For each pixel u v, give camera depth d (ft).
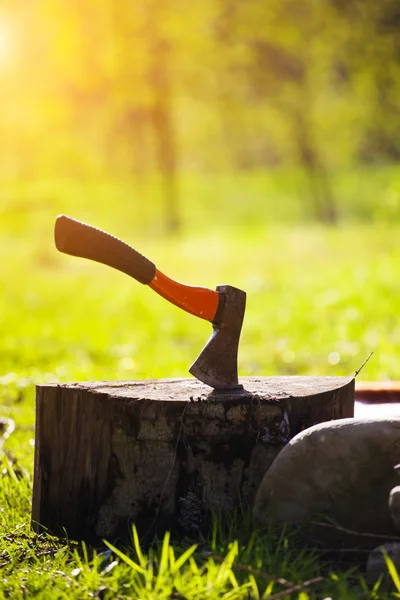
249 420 16.81
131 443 17.02
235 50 186.19
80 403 17.47
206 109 222.69
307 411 17.21
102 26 192.54
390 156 237.04
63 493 17.60
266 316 63.05
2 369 44.14
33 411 31.40
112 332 59.67
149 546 16.78
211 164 273.54
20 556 16.84
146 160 249.55
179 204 239.91
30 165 259.19
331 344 49.47
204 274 102.78
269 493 15.66
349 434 15.24
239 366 44.14
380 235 128.26
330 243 131.85
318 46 167.12
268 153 271.08
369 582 14.32
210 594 13.37
